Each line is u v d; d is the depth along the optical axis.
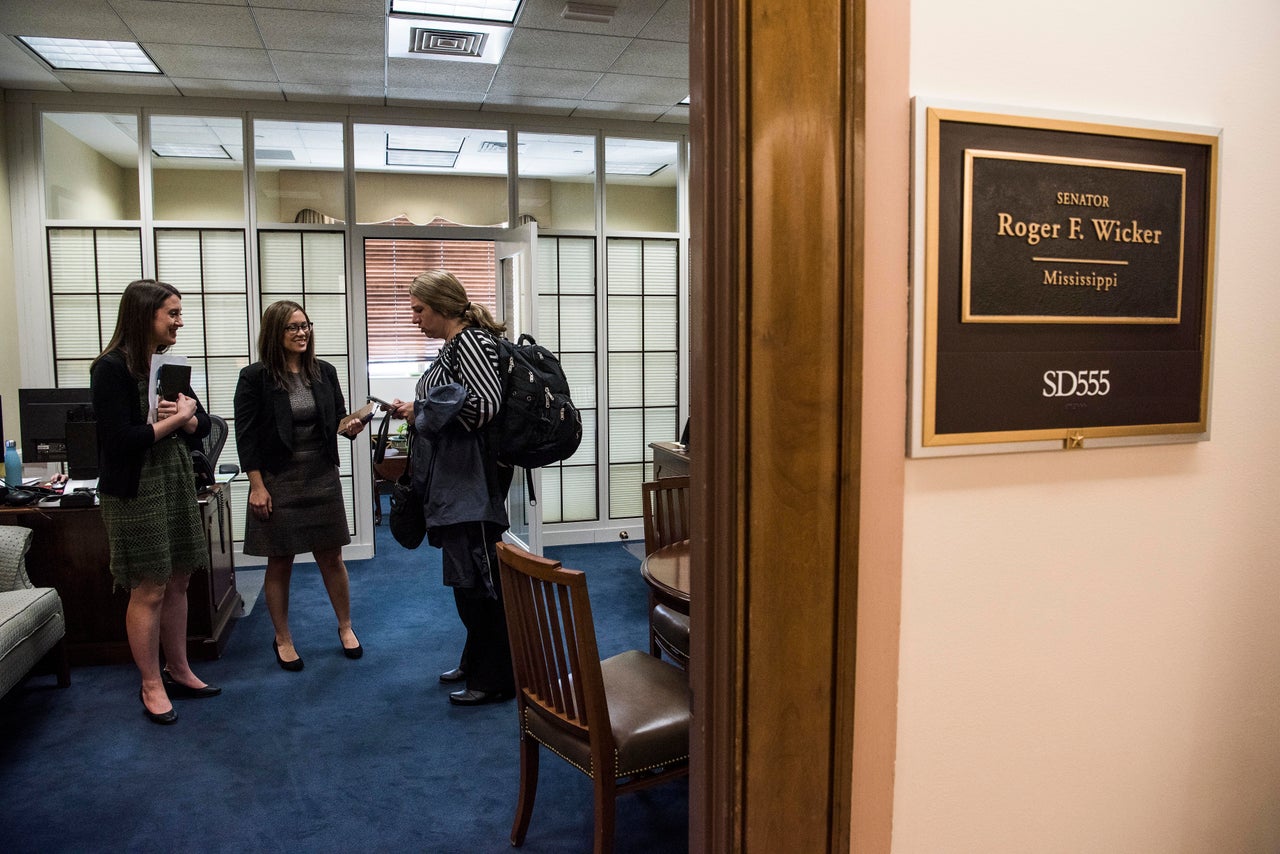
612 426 5.65
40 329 4.73
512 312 4.89
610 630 3.79
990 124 0.91
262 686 3.17
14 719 2.88
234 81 4.51
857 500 0.90
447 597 4.37
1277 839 1.16
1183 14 0.99
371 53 4.08
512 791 2.40
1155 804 1.09
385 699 3.05
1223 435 1.06
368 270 7.91
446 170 7.23
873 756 0.95
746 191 0.84
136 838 2.16
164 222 4.84
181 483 2.88
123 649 3.41
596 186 5.46
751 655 0.89
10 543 2.98
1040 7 0.93
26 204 4.67
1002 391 0.94
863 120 0.87
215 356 4.96
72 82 4.49
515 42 3.94
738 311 0.85
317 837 2.16
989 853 1.01
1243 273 1.05
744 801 0.91
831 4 0.85
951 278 0.91
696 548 0.96
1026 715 1.01
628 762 1.86
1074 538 1.01
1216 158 1.01
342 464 5.15
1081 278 0.96
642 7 3.53
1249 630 1.11
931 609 0.95
